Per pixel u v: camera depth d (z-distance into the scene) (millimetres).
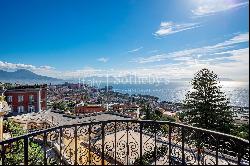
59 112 43219
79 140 10398
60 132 5406
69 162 6473
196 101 24562
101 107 58031
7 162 6262
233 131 20844
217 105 24031
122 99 123062
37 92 51219
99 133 8180
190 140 6910
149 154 7270
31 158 7332
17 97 49188
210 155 7617
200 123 23984
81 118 37438
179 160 6332
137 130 14344
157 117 41438
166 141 12211
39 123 23438
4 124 15266
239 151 4375
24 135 4566
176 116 30484
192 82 24984
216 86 24297
